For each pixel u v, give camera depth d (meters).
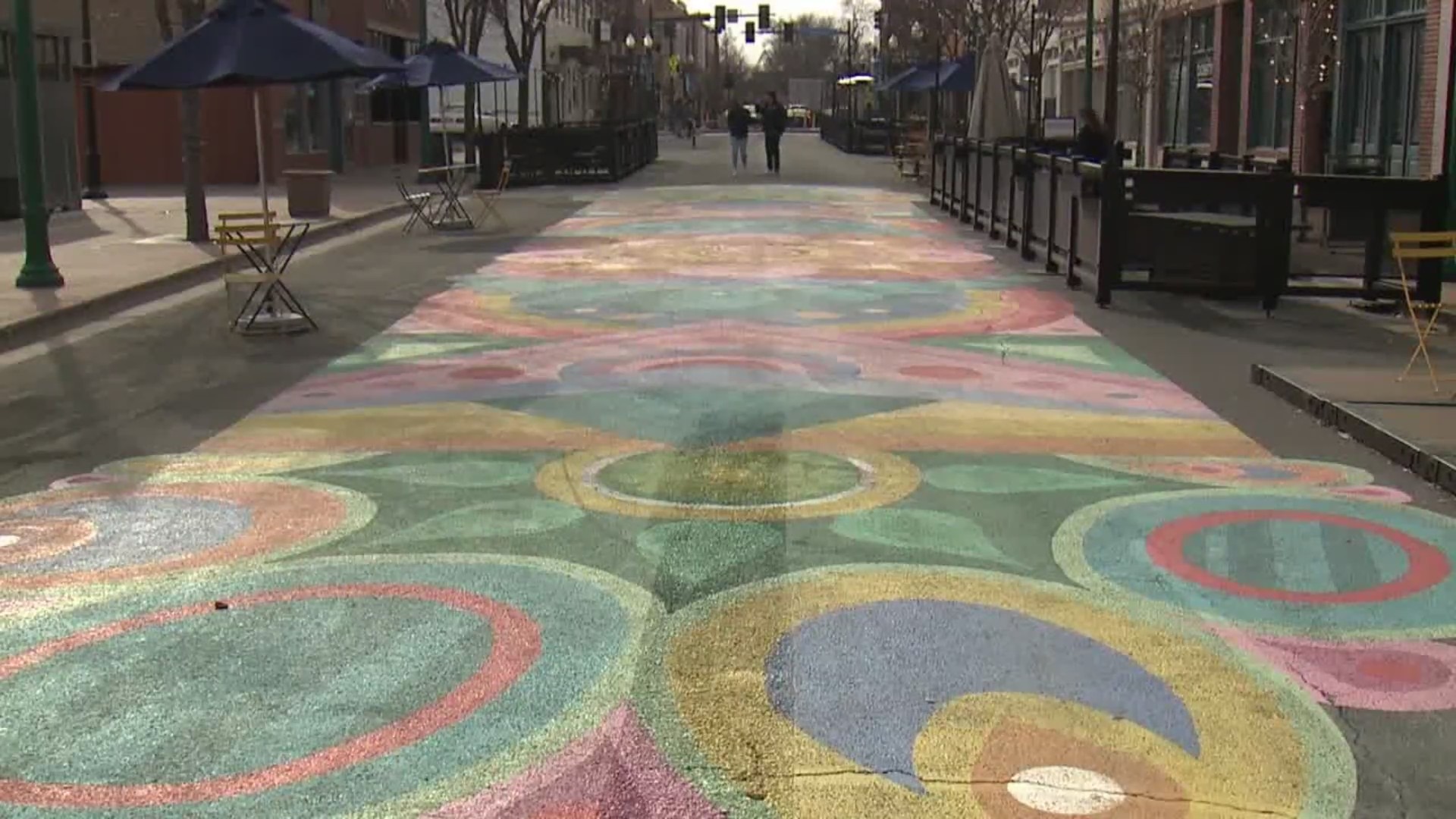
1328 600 5.58
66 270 15.72
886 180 35.69
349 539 6.34
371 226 23.67
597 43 61.47
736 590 5.63
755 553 6.11
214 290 15.34
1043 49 39.03
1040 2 41.00
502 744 4.28
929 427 8.58
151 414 9.05
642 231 21.95
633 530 6.45
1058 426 8.62
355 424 8.71
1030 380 10.09
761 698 4.60
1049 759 4.19
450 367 10.60
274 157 33.81
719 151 57.50
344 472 7.55
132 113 32.84
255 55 12.20
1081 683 4.74
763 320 12.78
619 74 59.19
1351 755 4.24
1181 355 11.13
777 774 4.08
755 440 8.21
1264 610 5.46
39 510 6.87
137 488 7.26
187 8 18.45
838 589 5.64
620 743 4.28
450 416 8.89
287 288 13.26
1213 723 4.45
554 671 4.82
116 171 33.00
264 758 4.20
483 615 5.37
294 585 5.74
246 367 10.70
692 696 4.62
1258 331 12.27
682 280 15.68
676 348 11.35
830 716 4.47
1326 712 4.55
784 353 11.15
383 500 6.98
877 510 6.78
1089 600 5.55
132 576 5.87
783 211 25.72
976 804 3.91
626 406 9.17
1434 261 12.86
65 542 6.32
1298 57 20.69
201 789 4.01
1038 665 4.89
